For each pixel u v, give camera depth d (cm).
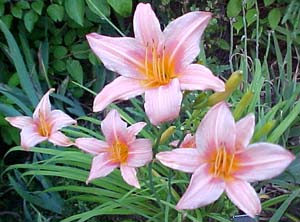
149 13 48
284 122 68
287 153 45
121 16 96
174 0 100
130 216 83
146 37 48
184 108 52
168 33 47
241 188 45
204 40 101
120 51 48
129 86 46
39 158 83
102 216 84
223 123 45
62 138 58
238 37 103
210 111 46
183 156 46
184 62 46
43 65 90
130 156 54
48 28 96
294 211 79
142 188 69
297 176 74
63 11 92
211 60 98
